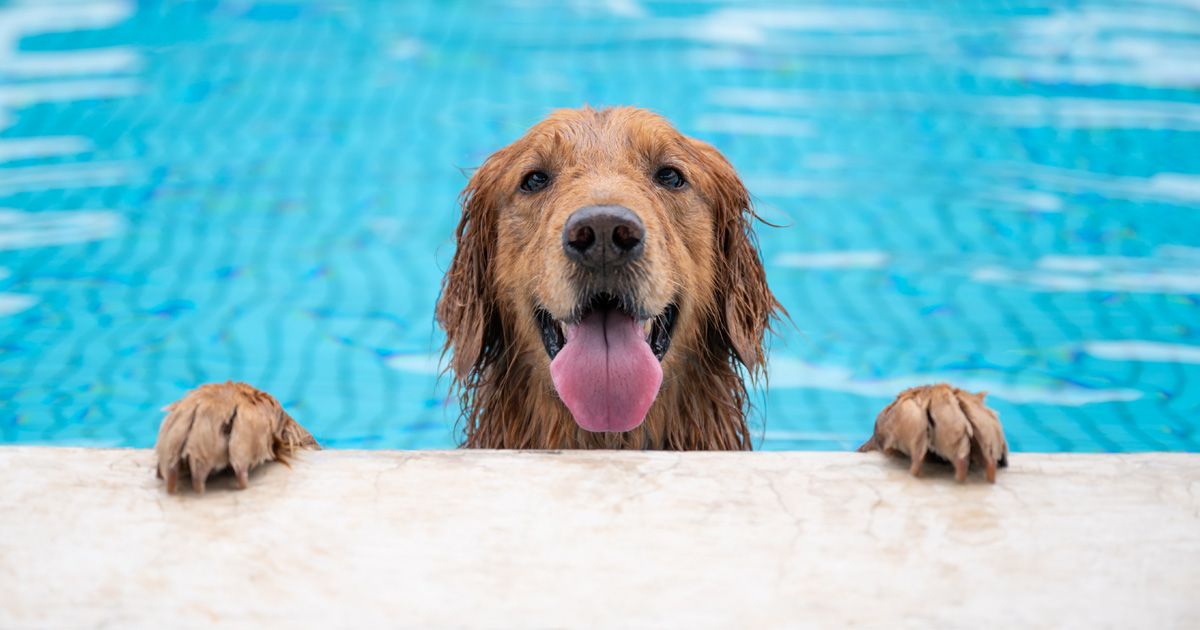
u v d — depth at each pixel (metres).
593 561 2.62
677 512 2.80
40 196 8.30
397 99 9.97
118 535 2.69
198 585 2.53
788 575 2.58
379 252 7.74
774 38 11.35
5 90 10.00
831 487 2.91
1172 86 10.27
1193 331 6.67
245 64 10.60
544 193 4.33
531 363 4.50
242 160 8.92
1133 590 2.53
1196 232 7.93
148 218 8.04
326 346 6.55
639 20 11.79
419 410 5.92
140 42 10.98
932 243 7.84
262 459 2.95
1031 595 2.51
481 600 2.50
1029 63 10.77
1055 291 7.18
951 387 3.08
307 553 2.64
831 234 7.98
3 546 2.64
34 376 6.05
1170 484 2.92
